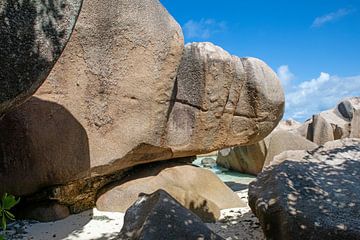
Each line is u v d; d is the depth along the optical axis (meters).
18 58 3.60
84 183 6.83
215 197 7.30
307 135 18.06
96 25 6.35
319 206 4.49
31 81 3.72
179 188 6.91
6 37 3.51
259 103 8.84
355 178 5.24
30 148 5.99
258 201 5.07
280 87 9.30
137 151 6.88
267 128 9.27
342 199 4.62
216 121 8.27
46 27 3.76
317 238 4.11
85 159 6.36
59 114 6.14
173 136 7.61
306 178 5.15
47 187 6.37
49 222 6.15
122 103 6.63
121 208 6.71
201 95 7.93
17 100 3.73
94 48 6.38
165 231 4.05
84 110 6.35
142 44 6.67
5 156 5.91
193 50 7.98
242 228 5.74
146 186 6.89
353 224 4.08
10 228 5.74
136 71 6.68
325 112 19.70
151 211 4.31
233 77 8.44
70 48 6.19
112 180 7.43
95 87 6.42
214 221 6.14
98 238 5.32
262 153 12.28
